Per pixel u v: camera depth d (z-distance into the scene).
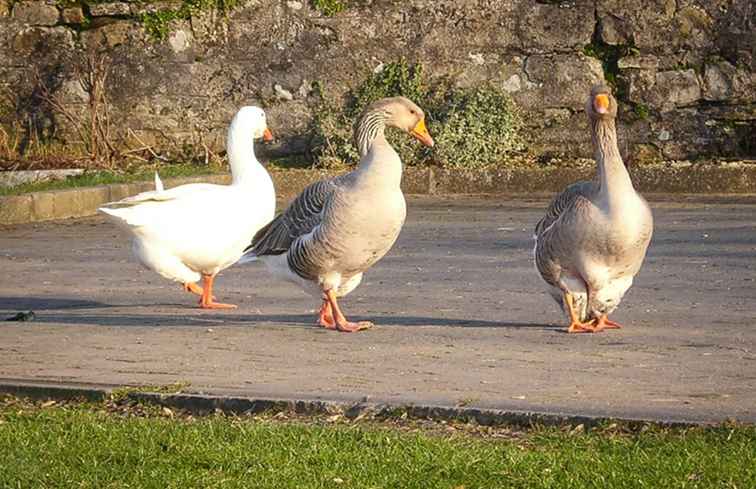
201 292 12.38
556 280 10.39
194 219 11.84
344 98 24.30
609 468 6.62
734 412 7.64
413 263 15.02
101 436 7.43
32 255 16.34
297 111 24.44
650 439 7.13
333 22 24.20
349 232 10.32
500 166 23.27
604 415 7.53
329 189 10.50
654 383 8.50
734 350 9.66
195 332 10.76
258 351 9.84
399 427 7.66
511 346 9.93
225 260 12.15
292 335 10.55
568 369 9.00
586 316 10.61
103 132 24.50
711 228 17.58
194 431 7.46
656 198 21.42
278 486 6.52
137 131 24.86
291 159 24.41
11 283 14.09
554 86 23.72
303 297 12.91
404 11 24.00
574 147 23.72
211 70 24.64
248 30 24.47
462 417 7.72
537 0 23.66
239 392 8.30
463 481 6.54
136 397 8.31
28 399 8.51
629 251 9.95
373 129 10.62
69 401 8.42
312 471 6.75
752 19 22.98
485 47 23.88
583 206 9.89
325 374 8.91
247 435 7.39
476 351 9.72
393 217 10.37
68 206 20.47
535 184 22.69
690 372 8.85
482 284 13.39
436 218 19.53
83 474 6.77
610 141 9.88
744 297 12.25
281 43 24.39
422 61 24.02
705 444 6.97
